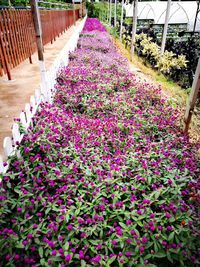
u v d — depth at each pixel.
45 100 4.76
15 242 2.21
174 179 3.02
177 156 3.68
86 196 2.84
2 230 2.35
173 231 2.37
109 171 3.09
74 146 3.54
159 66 10.48
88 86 6.07
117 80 6.79
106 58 9.54
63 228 2.46
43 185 2.94
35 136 3.29
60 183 2.95
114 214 2.59
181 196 2.79
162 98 6.34
